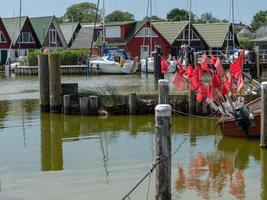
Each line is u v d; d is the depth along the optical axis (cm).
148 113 2297
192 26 7106
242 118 1731
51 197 1171
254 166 1423
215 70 2202
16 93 3372
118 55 5994
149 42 7000
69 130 1977
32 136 1867
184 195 1180
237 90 2050
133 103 2284
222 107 1842
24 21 7462
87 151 1617
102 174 1345
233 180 1292
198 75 1986
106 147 1670
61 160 1504
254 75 4169
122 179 1294
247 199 1152
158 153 905
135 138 1814
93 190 1214
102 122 2142
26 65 5750
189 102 2239
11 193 1201
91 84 4016
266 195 1177
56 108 2348
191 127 2011
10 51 7044
